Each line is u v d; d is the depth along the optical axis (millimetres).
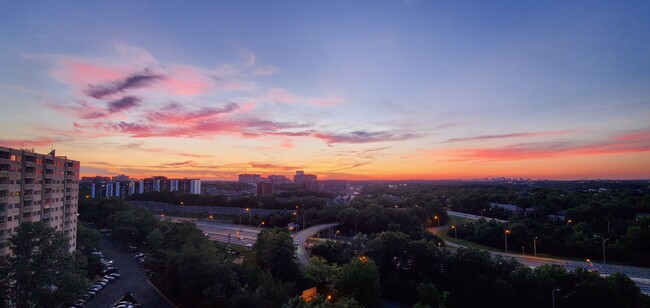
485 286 108312
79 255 95938
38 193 115688
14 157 103750
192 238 129250
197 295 102812
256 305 84438
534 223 199500
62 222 131875
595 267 140000
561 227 185250
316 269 109062
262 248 127125
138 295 115500
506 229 186375
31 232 78875
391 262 127062
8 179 100562
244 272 110875
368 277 97688
